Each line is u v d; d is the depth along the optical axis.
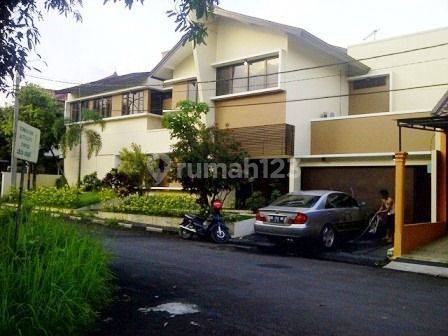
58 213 8.71
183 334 5.12
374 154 15.41
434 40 18.31
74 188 22.44
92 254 6.36
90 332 5.07
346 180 16.38
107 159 24.59
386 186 15.47
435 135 13.76
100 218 18.84
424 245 12.23
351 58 18.70
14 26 6.11
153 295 6.75
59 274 5.11
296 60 17.75
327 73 19.06
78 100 26.88
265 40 18.19
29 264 5.08
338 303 6.71
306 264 10.45
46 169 29.72
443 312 6.41
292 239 12.16
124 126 23.98
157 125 23.36
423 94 18.41
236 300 6.64
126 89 24.20
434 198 13.30
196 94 20.50
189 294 6.89
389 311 6.36
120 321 5.50
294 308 6.33
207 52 19.55
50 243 6.30
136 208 18.56
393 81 19.02
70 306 4.89
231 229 15.07
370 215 14.43
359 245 13.20
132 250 11.28
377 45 19.70
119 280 7.61
